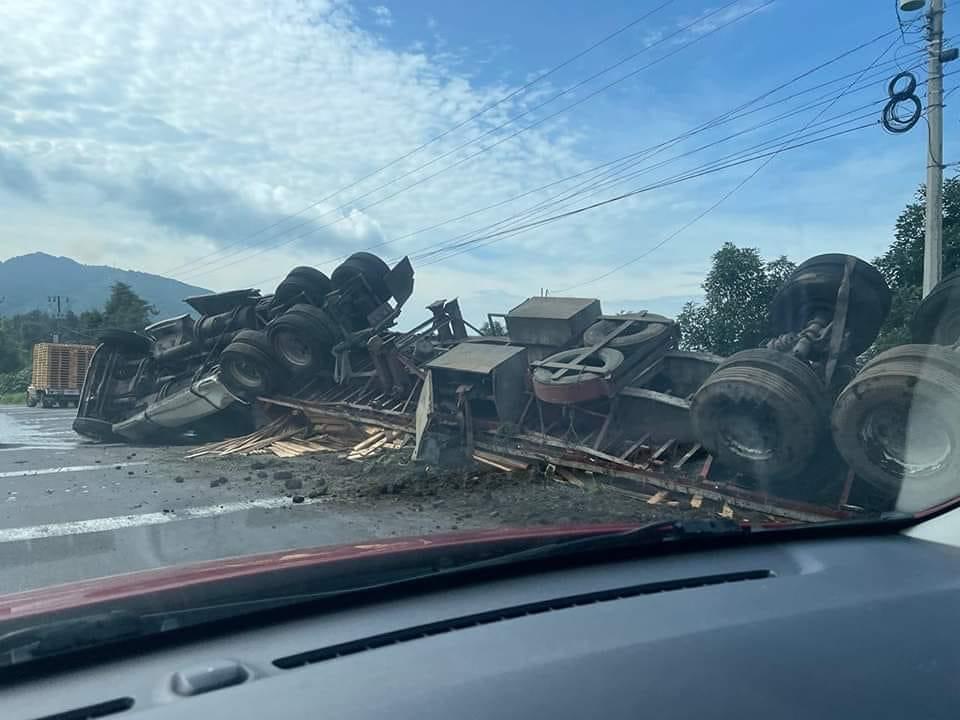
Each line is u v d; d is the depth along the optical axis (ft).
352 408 46.26
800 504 25.54
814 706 6.67
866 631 8.27
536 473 32.81
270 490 34.58
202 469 41.50
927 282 45.21
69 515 29.58
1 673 6.93
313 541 25.07
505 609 8.86
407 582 9.25
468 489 31.86
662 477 29.12
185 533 26.35
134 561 22.45
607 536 10.85
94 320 225.15
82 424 60.18
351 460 41.57
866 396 23.29
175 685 6.76
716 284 52.65
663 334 35.27
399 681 6.86
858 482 25.39
